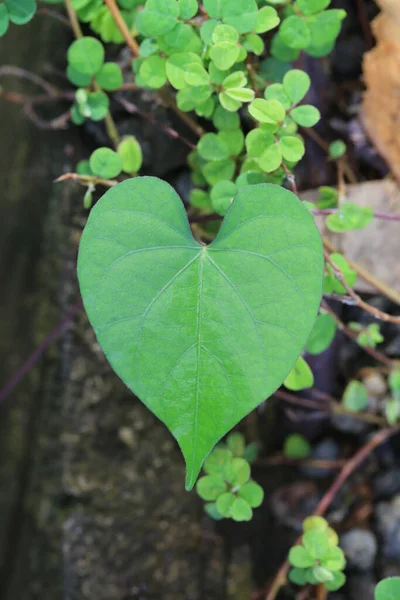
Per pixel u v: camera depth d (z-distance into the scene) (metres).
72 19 0.39
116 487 0.44
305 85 0.36
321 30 0.38
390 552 0.45
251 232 0.31
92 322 0.31
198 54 0.37
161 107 0.44
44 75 0.46
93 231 0.31
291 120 0.36
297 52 0.39
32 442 0.45
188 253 0.31
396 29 0.41
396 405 0.43
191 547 0.45
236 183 0.37
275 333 0.31
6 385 0.45
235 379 0.31
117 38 0.40
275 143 0.36
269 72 0.40
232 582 0.45
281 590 0.45
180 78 0.37
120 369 0.30
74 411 0.44
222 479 0.38
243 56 0.36
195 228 0.41
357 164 0.44
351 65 0.45
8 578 0.45
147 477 0.44
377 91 0.42
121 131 0.45
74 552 0.43
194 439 0.30
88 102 0.40
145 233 0.31
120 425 0.44
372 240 0.42
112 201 0.31
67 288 0.45
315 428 0.47
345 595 0.45
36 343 0.45
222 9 0.36
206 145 0.38
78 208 0.45
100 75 0.39
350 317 0.45
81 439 0.44
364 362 0.46
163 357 0.31
